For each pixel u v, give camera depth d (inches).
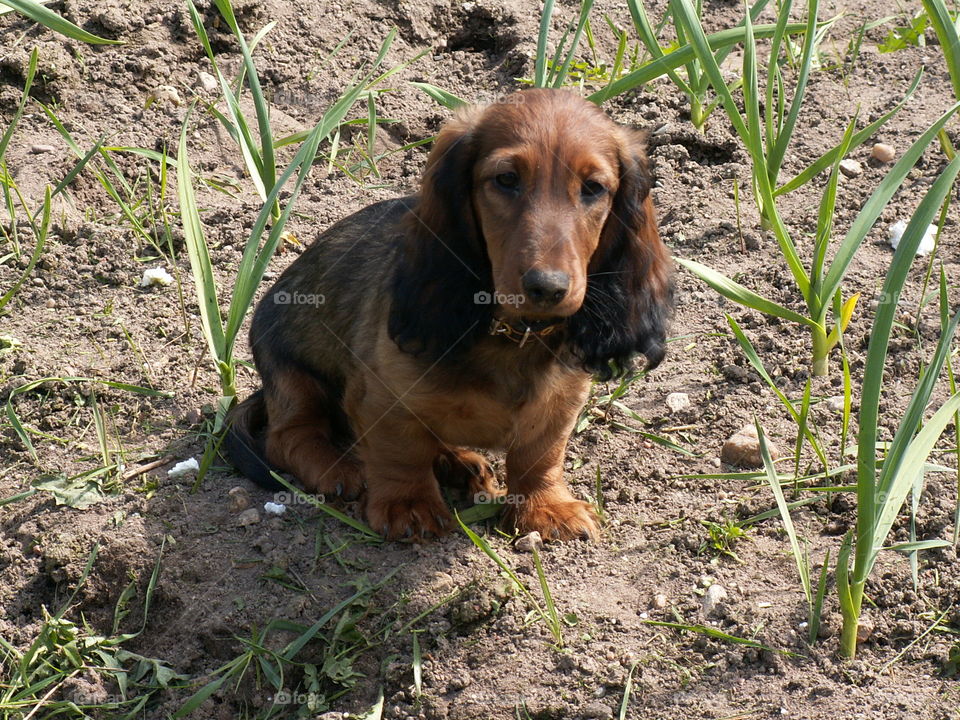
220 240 222.8
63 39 246.8
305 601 150.2
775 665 140.6
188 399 187.0
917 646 141.6
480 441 159.5
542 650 144.4
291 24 265.6
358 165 241.1
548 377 152.5
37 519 162.4
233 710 144.3
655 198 228.5
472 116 146.9
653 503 168.9
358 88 191.2
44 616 151.1
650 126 244.4
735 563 155.4
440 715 139.9
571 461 176.9
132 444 177.9
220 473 171.2
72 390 185.8
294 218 227.1
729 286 171.2
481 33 280.1
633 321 152.0
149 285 210.5
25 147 230.2
